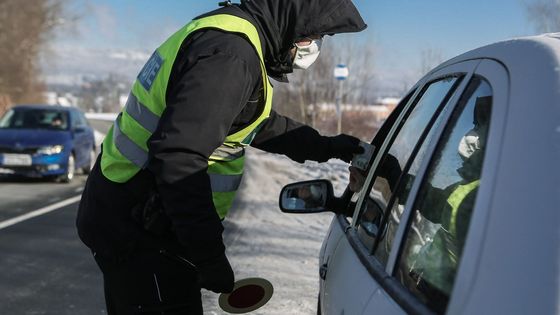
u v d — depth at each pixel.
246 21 2.17
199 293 2.45
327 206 3.09
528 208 1.15
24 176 12.61
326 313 2.30
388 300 1.59
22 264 5.83
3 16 37.12
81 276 5.45
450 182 1.68
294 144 3.03
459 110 1.76
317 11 2.22
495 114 1.37
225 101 2.01
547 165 1.17
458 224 1.50
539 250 1.11
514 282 1.11
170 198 1.98
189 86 1.99
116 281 2.34
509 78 1.41
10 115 12.89
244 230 7.38
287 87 24.47
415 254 1.71
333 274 2.37
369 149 2.96
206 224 2.00
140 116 2.21
